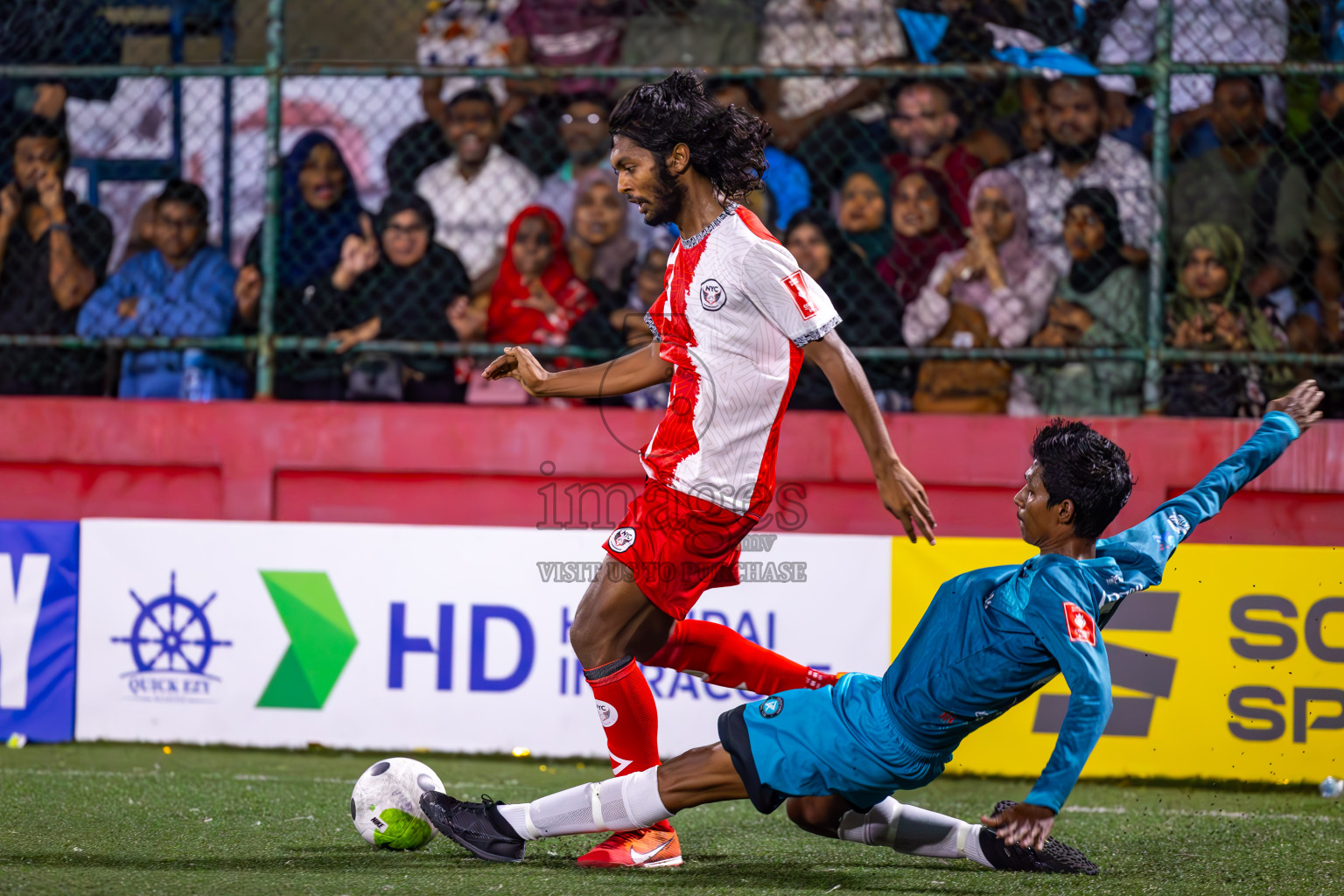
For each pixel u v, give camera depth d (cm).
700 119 870
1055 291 1602
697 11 1786
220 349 1645
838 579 1379
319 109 1997
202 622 1442
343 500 1600
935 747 840
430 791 958
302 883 843
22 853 927
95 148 1986
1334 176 1578
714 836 1041
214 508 1612
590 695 1398
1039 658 812
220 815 1089
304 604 1431
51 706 1456
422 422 1571
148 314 1688
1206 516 897
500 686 1410
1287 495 1476
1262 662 1316
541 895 818
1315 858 980
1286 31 1639
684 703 1369
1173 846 1026
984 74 1489
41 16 1775
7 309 1714
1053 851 921
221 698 1438
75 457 1616
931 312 1617
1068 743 762
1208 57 1573
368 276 1686
